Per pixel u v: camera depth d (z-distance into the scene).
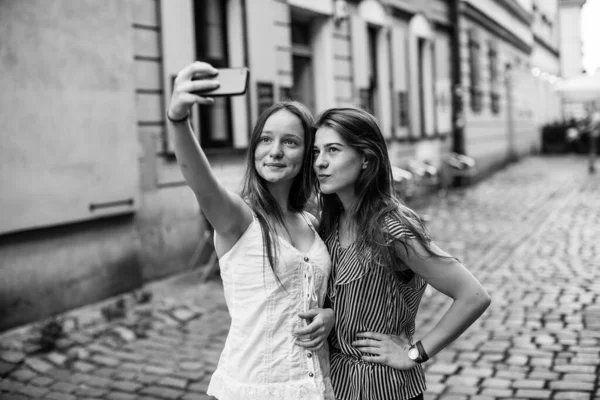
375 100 13.45
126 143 6.71
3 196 5.36
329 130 2.26
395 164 13.87
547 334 5.45
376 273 2.19
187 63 7.69
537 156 29.36
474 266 8.21
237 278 2.18
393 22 13.96
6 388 4.45
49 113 5.82
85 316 5.94
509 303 6.45
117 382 4.57
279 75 9.56
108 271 6.54
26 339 5.28
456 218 12.20
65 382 4.57
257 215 2.20
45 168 5.76
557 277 7.46
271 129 2.24
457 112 17.88
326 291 2.28
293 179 2.37
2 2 5.42
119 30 6.66
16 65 5.52
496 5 22.42
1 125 5.38
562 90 26.22
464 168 17.84
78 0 6.16
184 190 7.72
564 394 4.23
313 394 2.16
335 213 2.41
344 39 11.77
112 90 6.55
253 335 2.17
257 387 2.16
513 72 26.11
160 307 6.30
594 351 5.01
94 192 6.29
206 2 8.34
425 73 15.90
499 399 4.19
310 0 10.44
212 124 8.40
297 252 2.20
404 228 2.17
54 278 5.92
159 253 7.35
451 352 5.07
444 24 17.06
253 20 8.73
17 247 5.57
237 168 8.64
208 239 7.95
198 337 5.54
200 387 4.48
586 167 22.64
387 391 2.20
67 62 6.02
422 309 6.32
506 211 12.91
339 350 2.29
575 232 10.33
